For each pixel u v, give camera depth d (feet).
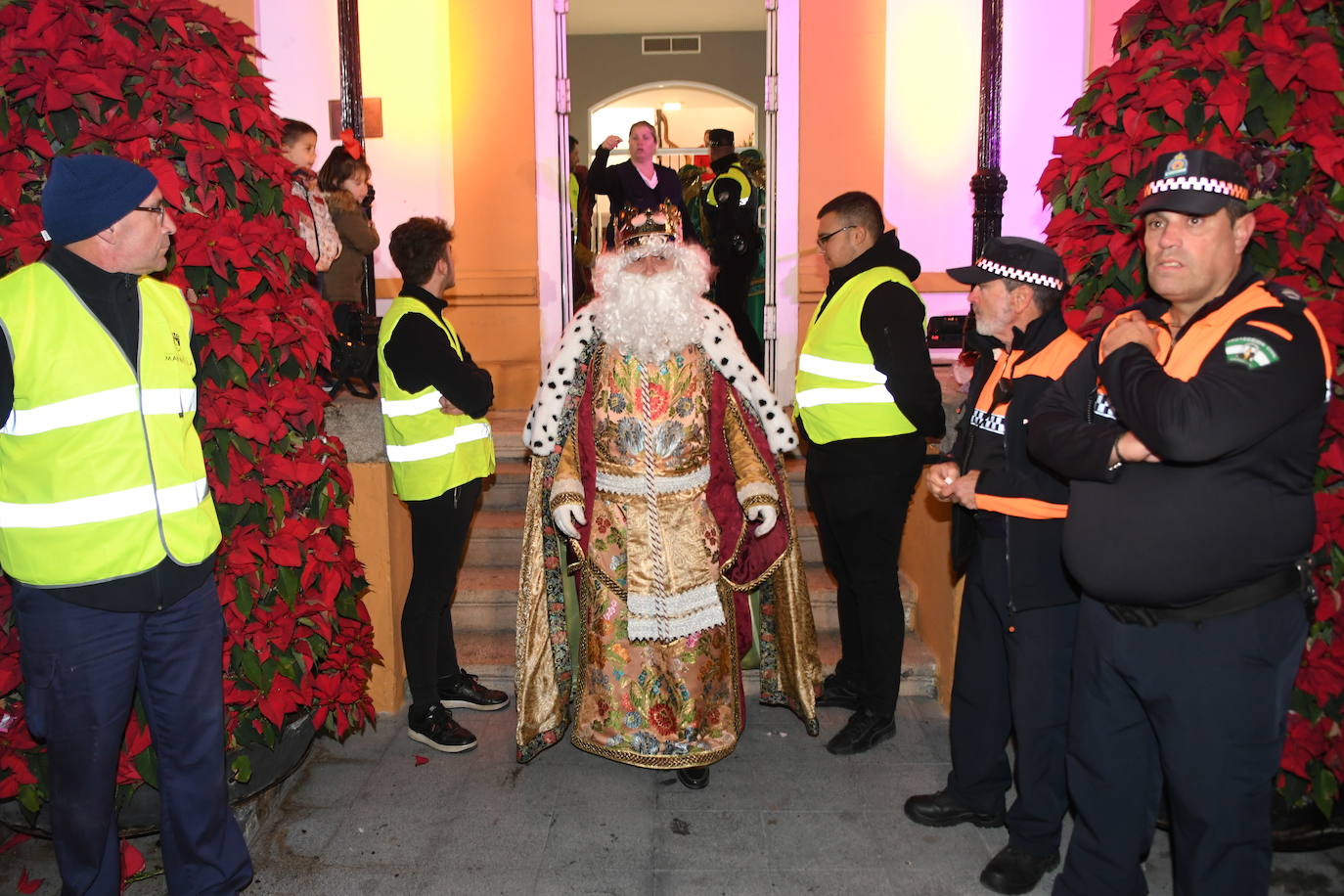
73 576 7.16
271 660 9.26
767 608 11.52
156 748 8.13
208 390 8.65
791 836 9.70
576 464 10.43
